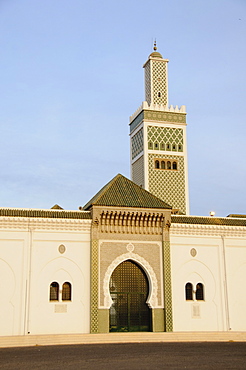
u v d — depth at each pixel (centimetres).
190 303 4169
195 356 2636
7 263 3800
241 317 4291
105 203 4044
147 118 5909
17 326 3716
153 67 6159
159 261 4150
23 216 3884
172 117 6003
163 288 4106
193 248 4291
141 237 4144
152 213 4147
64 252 3938
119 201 4112
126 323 4012
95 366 2259
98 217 4006
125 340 3553
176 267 4203
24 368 2203
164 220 4194
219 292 4275
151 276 4094
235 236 4441
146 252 4131
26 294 3781
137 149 6081
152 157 5825
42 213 3969
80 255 3969
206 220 4444
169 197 5772
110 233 4069
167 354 2717
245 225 4484
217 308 4234
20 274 3806
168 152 5894
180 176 5869
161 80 6147
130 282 4103
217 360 2486
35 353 2781
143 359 2505
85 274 3950
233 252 4403
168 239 4194
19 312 3741
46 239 3919
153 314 4031
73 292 3894
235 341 3628
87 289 3925
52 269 3888
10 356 2650
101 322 3878
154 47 6272
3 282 3766
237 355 2691
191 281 4228
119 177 4491
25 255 3847
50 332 3778
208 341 3606
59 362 2394
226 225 4406
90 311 3875
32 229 3897
